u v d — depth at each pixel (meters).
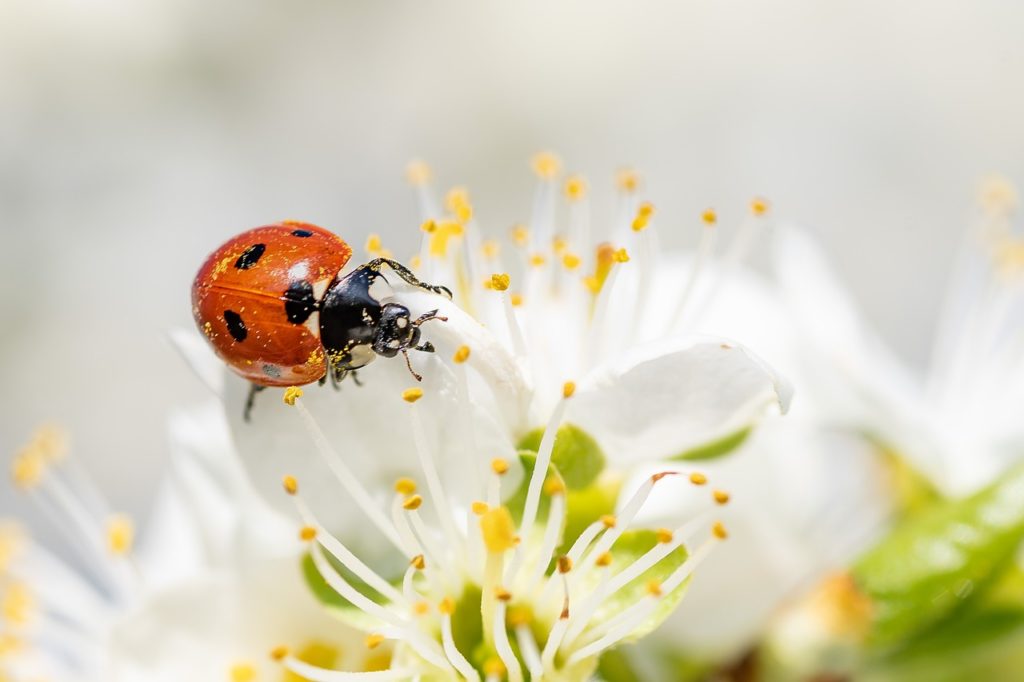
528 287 0.10
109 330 0.19
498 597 0.09
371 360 0.09
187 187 0.20
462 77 0.21
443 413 0.09
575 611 0.09
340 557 0.09
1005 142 0.20
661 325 0.11
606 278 0.10
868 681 0.10
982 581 0.10
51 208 0.20
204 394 0.19
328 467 0.09
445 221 0.10
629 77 0.21
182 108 0.21
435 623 0.09
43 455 0.12
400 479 0.09
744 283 0.11
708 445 0.09
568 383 0.09
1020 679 0.10
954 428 0.11
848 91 0.20
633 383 0.09
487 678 0.09
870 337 0.12
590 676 0.09
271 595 0.10
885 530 0.11
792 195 0.20
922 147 0.20
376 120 0.21
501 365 0.09
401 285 0.09
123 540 0.11
